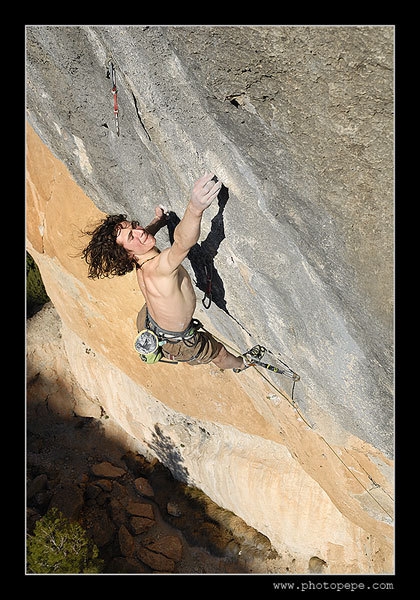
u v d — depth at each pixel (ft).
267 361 19.48
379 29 9.23
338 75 10.02
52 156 30.42
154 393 39.73
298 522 35.60
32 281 52.95
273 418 26.81
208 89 11.87
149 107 13.82
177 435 42.39
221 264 16.24
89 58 14.89
